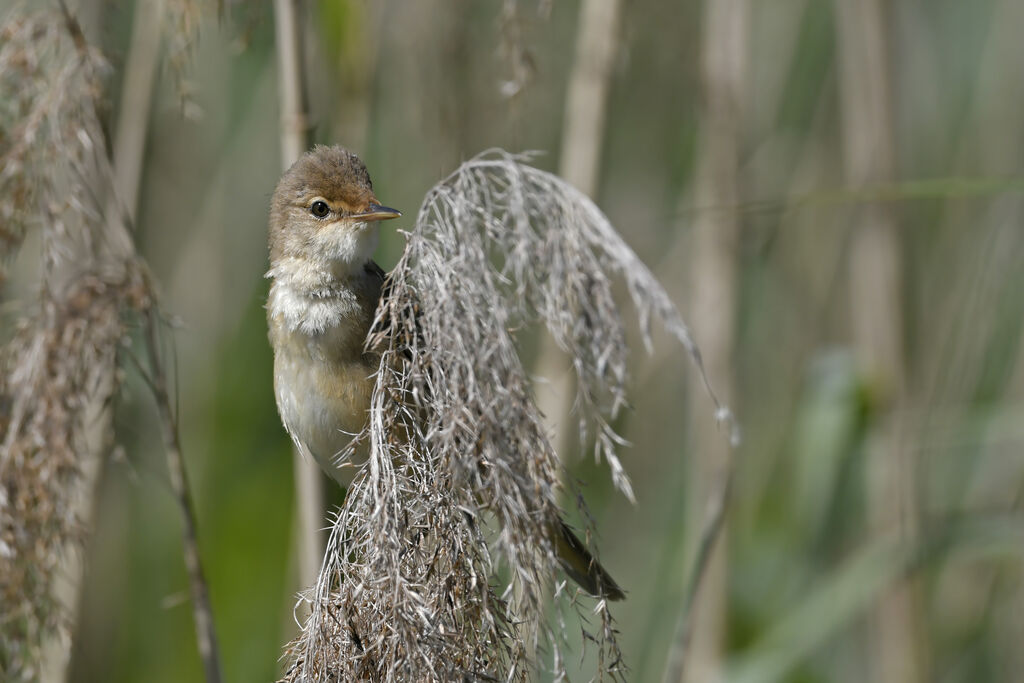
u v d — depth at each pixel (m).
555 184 5.55
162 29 8.14
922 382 12.02
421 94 10.01
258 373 11.94
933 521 10.48
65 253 6.87
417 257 5.70
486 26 10.49
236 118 11.69
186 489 7.11
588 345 5.48
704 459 10.48
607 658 5.46
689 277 12.28
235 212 11.83
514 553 5.38
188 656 11.08
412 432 5.80
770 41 12.82
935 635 11.30
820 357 10.48
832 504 11.05
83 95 6.88
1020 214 11.43
